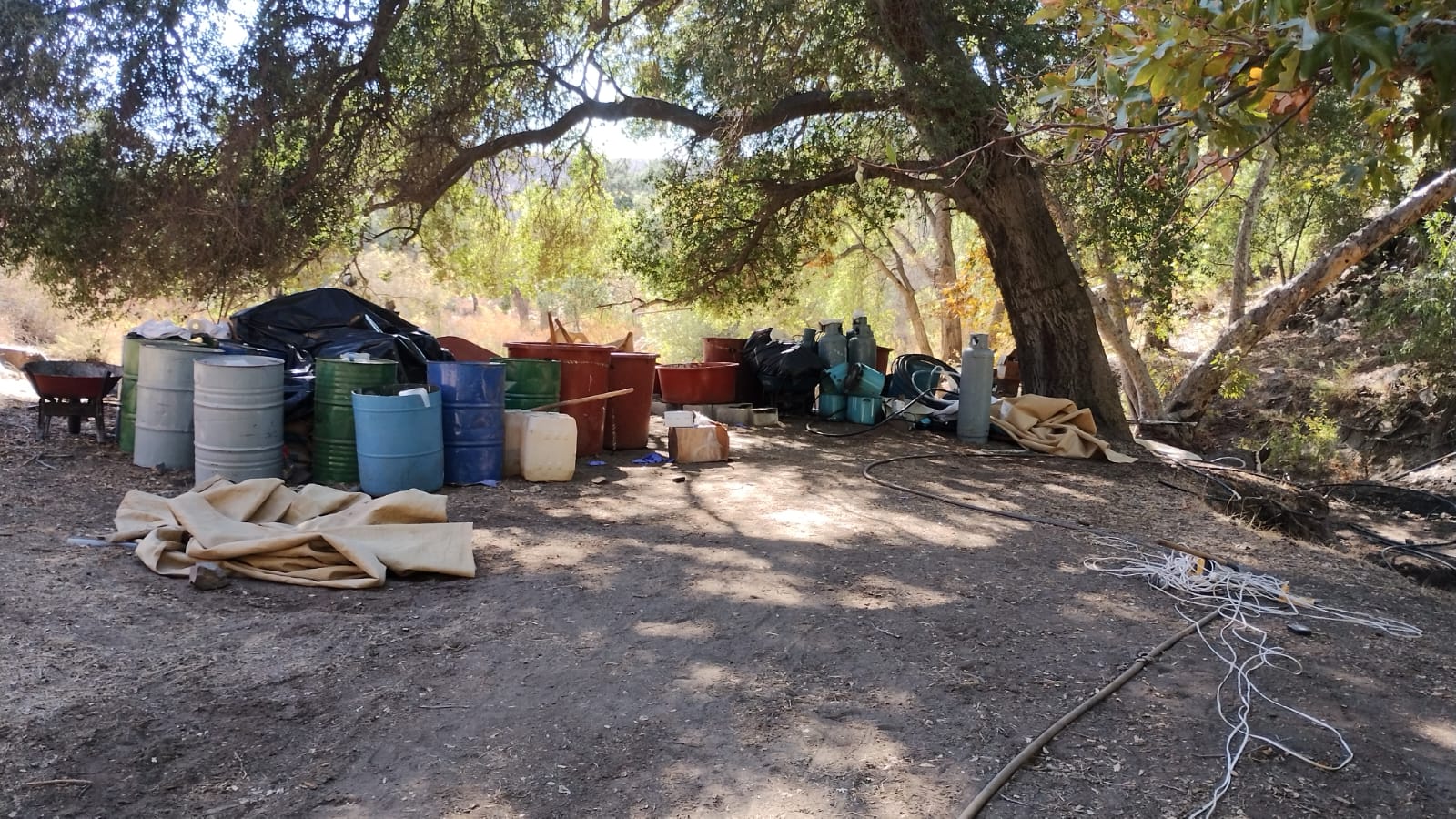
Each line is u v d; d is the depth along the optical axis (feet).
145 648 12.90
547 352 29.22
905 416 42.01
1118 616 16.26
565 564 17.98
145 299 38.68
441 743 10.69
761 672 13.04
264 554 16.37
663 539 20.24
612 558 18.54
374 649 13.33
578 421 29.45
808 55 37.06
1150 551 21.17
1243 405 67.36
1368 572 21.83
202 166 35.73
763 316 88.99
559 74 42.09
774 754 10.64
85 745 10.19
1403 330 62.80
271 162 37.22
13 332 60.64
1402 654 15.08
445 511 18.90
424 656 13.15
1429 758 11.19
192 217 34.88
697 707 11.82
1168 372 69.21
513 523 20.97
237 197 35.53
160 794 9.41
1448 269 50.72
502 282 55.88
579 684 12.41
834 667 13.30
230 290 38.09
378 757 10.32
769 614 15.44
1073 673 13.42
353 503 18.93
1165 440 51.49
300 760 10.19
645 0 44.14
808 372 42.34
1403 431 56.39
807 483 27.37
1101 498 28.09
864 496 25.90
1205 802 9.92
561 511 22.48
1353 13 6.51
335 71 35.86
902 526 22.45
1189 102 7.89
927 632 14.89
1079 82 9.11
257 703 11.48
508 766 10.20
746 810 9.46
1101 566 19.70
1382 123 9.30
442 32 38.17
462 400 24.63
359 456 22.84
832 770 10.32
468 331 107.45
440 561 16.89
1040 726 11.62
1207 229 62.75
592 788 9.80
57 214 33.83
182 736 10.56
